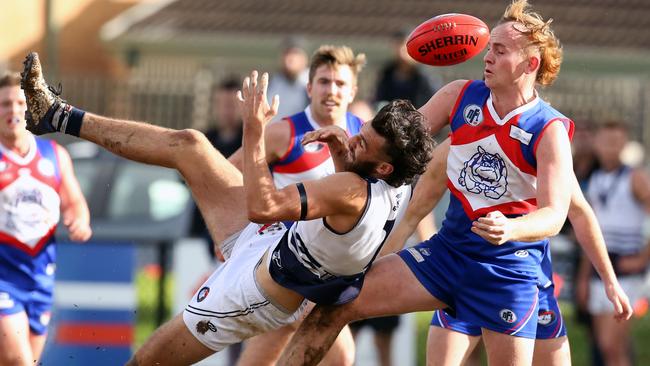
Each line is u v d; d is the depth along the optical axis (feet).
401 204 65.57
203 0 328.49
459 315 69.10
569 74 293.02
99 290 112.16
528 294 68.03
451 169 68.85
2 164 85.15
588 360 128.77
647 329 149.18
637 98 257.75
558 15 316.60
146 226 135.13
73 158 143.43
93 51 359.25
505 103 66.23
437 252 69.36
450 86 69.51
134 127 71.36
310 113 83.05
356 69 84.07
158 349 69.26
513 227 60.08
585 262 119.65
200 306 68.44
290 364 68.13
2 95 84.53
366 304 68.39
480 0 323.37
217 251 78.59
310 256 65.16
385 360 112.68
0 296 84.48
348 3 327.47
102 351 111.65
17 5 353.72
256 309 67.67
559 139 64.64
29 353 85.20
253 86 61.57
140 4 356.18
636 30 310.65
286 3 326.44
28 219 85.66
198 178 71.56
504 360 68.13
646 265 119.55
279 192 61.26
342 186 62.28
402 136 62.69
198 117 256.93
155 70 303.89
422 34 69.41
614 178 119.75
